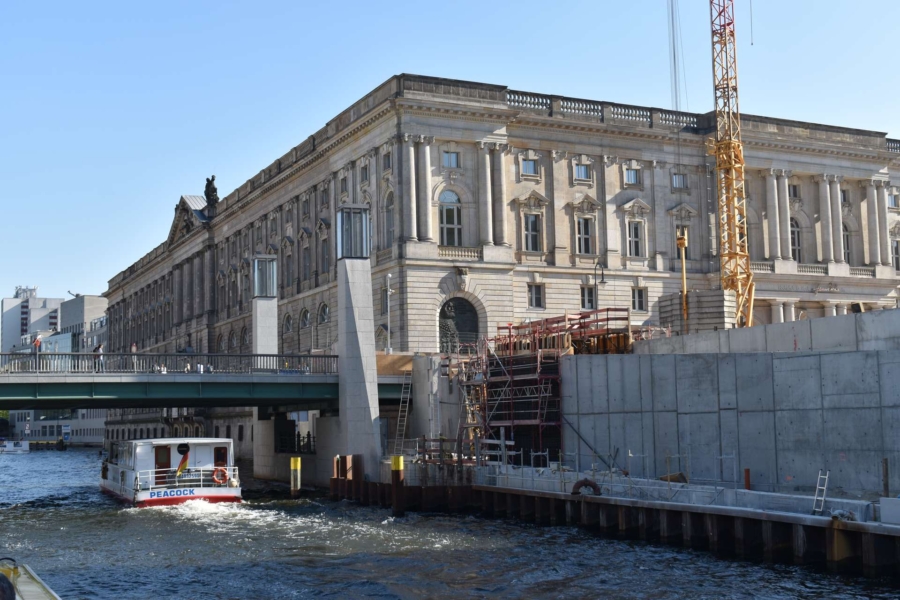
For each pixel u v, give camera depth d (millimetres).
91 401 63062
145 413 155125
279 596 32969
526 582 34094
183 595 33312
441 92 81625
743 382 47844
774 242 96062
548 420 55625
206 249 133125
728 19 93562
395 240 80812
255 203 116750
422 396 64938
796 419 45406
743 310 91188
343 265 62594
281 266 108188
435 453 58344
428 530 45906
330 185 95062
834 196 100312
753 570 34844
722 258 91250
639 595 31938
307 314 100750
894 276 102375
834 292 98562
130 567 38156
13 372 54688
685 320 74500
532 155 87188
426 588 33562
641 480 43375
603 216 89750
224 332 127812
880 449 41875
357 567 37344
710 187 94812
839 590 31453
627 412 52062
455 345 80625
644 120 92500
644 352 60344
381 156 84062
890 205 105750
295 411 73500
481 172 83062
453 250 81375
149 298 166000
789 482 45469
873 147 102250
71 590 34219
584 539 42250
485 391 60406
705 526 38750
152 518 52406
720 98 93125
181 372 59406
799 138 97688
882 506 32781
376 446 60750
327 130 95062
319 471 68375
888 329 46531
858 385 42875
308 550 41125
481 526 47031
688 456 47625
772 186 96750
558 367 55281
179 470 59719
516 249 85688
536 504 47094
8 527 49500
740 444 47781
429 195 81000
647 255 91438
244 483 76312
